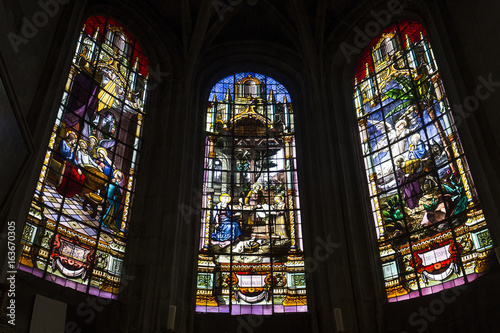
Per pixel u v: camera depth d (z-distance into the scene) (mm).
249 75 17094
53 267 10430
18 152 8352
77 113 12484
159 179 13273
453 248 11047
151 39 15664
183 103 14695
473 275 10414
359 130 14750
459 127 11172
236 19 16953
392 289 11867
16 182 8641
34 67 10227
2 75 7152
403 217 12469
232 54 17000
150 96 15086
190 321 11852
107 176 12727
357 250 12453
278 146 15516
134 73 15055
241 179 14734
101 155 12797
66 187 11438
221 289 12703
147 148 14039
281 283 12875
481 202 10320
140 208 12961
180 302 11773
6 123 7621
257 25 17156
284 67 17000
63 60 11078
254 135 15703
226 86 16797
